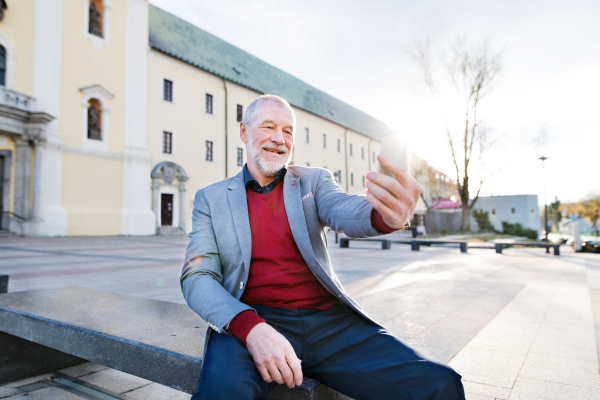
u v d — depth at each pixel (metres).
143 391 2.27
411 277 6.71
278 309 1.38
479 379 2.16
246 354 1.12
